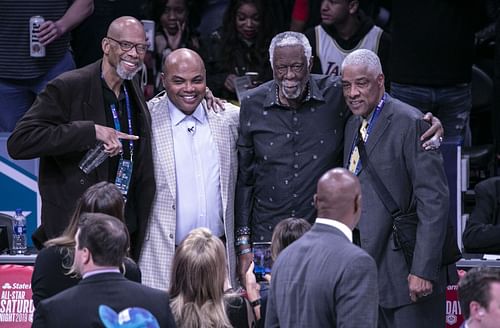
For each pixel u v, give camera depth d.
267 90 18.47
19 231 20.47
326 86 18.34
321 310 13.39
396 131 17.19
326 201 13.75
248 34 24.47
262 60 24.48
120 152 17.66
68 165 17.62
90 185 17.58
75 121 17.41
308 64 17.86
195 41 25.30
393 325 17.53
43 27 23.47
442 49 23.44
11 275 19.38
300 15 25.33
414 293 17.00
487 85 25.95
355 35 24.09
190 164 18.23
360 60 17.06
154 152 18.12
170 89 18.03
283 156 18.31
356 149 17.55
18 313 19.33
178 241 18.30
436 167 17.06
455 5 23.30
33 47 23.53
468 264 19.55
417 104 23.83
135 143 17.92
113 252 12.78
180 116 18.22
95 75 17.70
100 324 12.48
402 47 23.62
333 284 13.29
